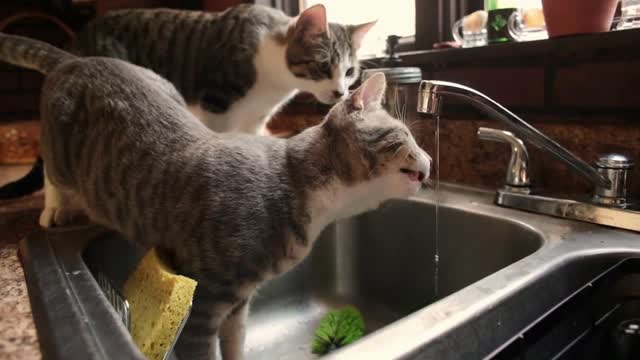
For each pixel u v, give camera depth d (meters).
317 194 0.73
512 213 0.92
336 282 1.14
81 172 0.80
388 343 0.46
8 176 1.37
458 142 1.14
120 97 0.79
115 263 0.86
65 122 0.82
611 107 0.90
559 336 0.62
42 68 0.98
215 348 0.71
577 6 0.91
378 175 0.77
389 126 0.79
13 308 0.58
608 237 0.78
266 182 0.69
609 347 0.70
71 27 1.85
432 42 1.35
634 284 0.72
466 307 0.52
